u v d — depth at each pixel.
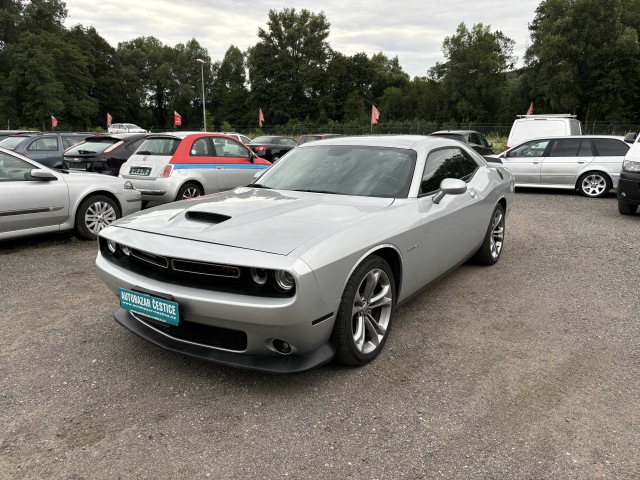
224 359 2.77
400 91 76.25
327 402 2.76
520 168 11.85
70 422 2.58
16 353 3.35
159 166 8.13
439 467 2.24
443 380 3.00
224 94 95.00
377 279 3.15
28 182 6.04
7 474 2.19
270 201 3.47
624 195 8.28
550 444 2.39
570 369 3.14
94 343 3.51
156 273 2.94
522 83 62.12
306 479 2.16
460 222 4.26
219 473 2.20
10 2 70.81
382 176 3.79
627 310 4.16
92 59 77.25
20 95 62.31
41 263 5.61
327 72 80.38
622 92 52.31
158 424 2.56
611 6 51.25
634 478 2.17
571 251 6.14
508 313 4.11
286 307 2.52
